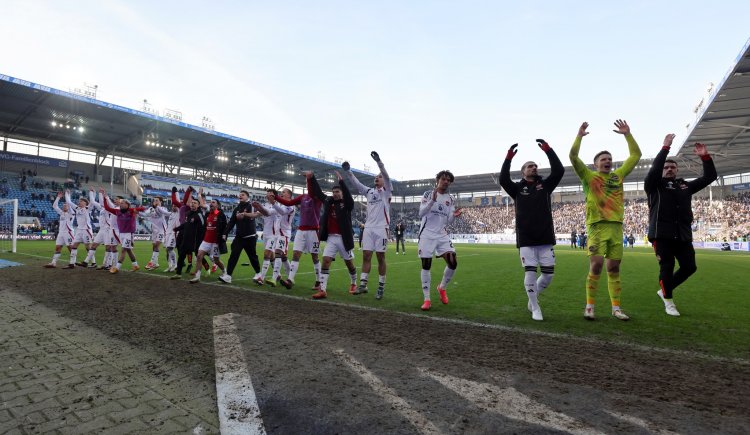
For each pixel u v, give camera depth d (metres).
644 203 45.66
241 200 7.02
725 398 1.98
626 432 1.62
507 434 1.62
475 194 59.31
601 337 3.23
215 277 7.59
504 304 4.83
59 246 8.75
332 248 5.49
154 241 9.18
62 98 24.64
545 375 2.31
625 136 4.37
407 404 1.92
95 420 1.81
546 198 4.23
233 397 2.02
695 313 4.27
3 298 4.88
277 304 4.67
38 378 2.32
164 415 1.86
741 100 21.05
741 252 24.00
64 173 34.72
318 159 42.09
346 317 3.96
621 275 8.50
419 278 7.84
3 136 31.17
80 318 3.84
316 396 2.02
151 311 4.18
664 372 2.37
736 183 41.94
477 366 2.47
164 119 29.09
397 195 61.84
